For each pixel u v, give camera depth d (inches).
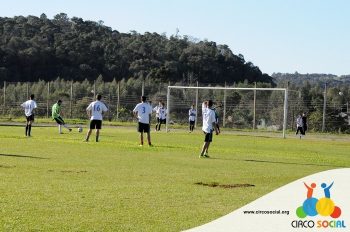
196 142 1373.0
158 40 4562.0
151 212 469.1
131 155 925.8
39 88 2637.8
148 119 1147.3
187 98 2484.0
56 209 465.7
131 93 2566.4
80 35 4379.9
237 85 3176.7
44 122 2260.1
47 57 3966.5
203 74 4165.8
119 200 511.2
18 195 515.8
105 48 4306.1
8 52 3789.4
